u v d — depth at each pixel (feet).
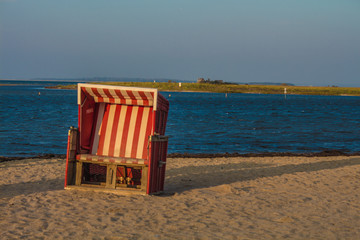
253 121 115.03
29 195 23.70
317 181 30.73
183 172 35.12
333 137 77.00
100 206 21.30
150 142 23.67
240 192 26.27
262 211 21.38
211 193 25.85
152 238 16.31
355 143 68.64
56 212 20.02
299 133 83.41
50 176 31.30
